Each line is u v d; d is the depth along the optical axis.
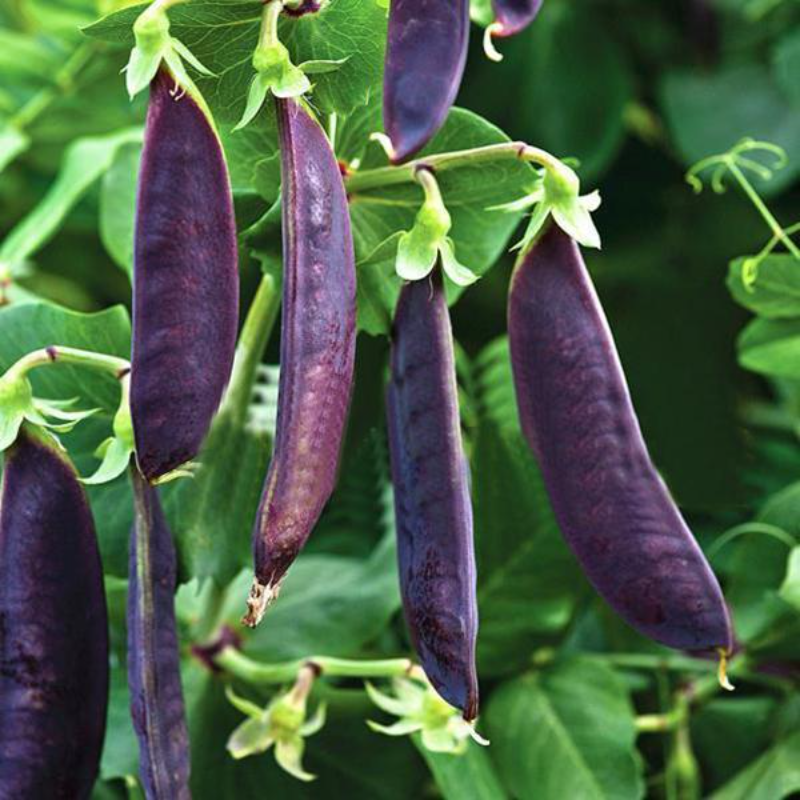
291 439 0.46
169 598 0.52
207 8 0.49
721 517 0.73
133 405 0.47
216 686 0.60
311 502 0.46
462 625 0.49
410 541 0.49
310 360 0.47
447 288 0.57
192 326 0.47
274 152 0.54
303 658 0.61
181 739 0.51
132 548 0.51
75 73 0.82
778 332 0.64
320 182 0.48
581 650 0.68
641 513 0.50
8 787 0.50
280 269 0.54
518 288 0.50
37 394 0.57
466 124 0.54
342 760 0.61
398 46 0.48
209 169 0.48
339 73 0.52
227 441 0.58
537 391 0.50
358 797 0.61
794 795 0.67
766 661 0.64
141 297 0.47
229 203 0.48
